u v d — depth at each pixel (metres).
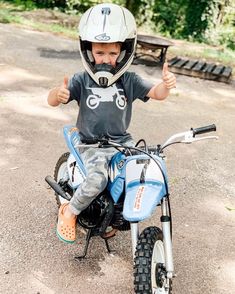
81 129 3.06
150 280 2.58
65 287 3.05
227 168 5.12
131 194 2.61
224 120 6.72
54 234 3.59
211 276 3.30
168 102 7.20
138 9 14.43
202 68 9.12
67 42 10.41
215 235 3.81
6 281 3.04
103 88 2.95
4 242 3.44
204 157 5.32
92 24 2.78
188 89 8.07
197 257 3.50
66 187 3.44
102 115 2.95
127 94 3.00
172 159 5.15
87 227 3.09
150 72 8.77
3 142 5.05
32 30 11.17
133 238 2.72
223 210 4.21
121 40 2.75
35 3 14.76
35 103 6.35
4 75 7.41
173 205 4.20
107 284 3.12
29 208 3.90
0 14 12.41
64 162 3.72
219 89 8.35
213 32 14.27
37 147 5.02
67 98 2.77
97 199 2.99
